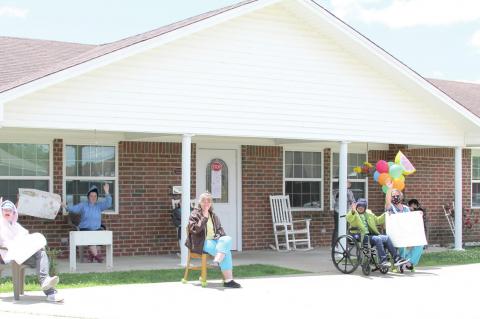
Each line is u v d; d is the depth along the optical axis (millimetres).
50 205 15836
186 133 15328
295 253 18703
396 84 18281
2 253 10961
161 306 10664
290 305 10969
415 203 18438
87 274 13906
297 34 16812
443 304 11234
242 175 19312
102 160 17422
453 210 22609
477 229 23641
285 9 16594
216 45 15734
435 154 22531
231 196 19203
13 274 10812
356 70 17656
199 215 12641
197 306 10727
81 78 14180
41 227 16406
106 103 14453
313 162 20656
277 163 19859
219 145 18969
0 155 16250
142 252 17719
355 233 14789
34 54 17641
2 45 18297
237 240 19219
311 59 16984
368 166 19266
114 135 17375
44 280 10688
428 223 22266
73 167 17078
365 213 14883
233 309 10555
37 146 16656
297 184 20328
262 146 19609
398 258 14789
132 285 12656
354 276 14344
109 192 17453
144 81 14875
